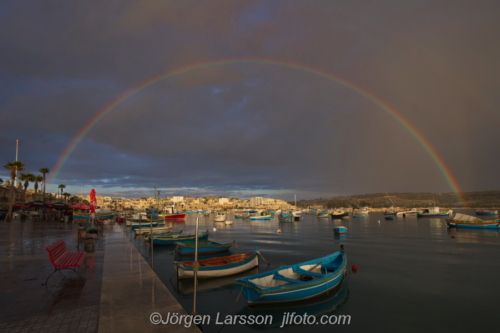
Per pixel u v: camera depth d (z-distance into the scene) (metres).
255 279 14.75
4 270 12.87
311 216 183.88
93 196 34.91
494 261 28.12
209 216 183.75
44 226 38.91
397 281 20.34
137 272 12.32
